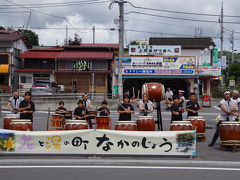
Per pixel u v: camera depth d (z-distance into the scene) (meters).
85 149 9.23
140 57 36.16
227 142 10.31
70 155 9.39
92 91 37.66
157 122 13.11
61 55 40.03
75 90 39.56
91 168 8.14
